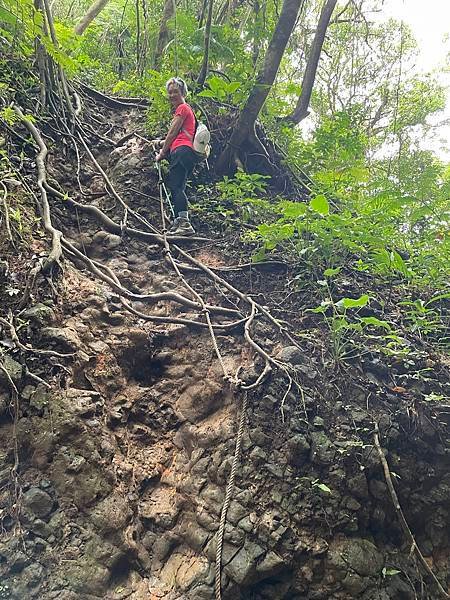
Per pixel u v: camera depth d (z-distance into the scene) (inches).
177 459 138.4
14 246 146.9
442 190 211.9
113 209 195.8
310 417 140.8
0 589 109.4
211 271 181.5
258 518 124.3
